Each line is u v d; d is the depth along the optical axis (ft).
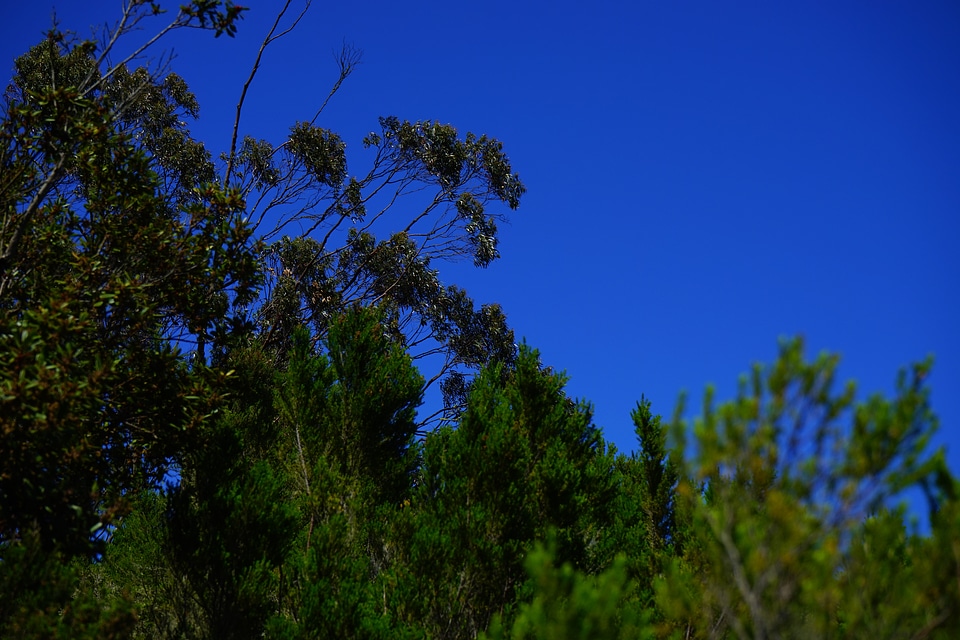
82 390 21.59
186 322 29.73
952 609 11.16
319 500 30.91
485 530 26.32
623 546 29.58
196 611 28.04
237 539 27.76
